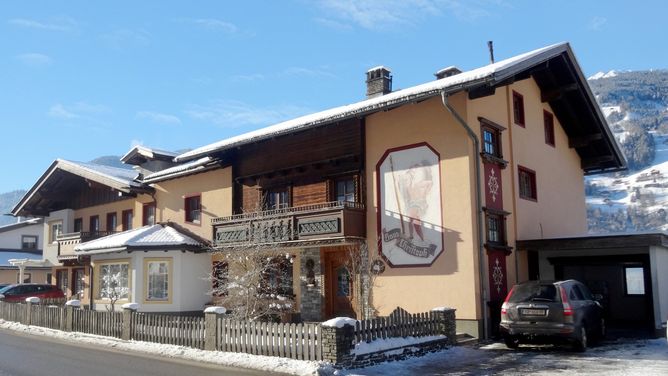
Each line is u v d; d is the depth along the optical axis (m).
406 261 17.81
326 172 20.42
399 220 18.14
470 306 16.22
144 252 23.73
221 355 13.55
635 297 21.47
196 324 14.81
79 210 34.03
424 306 17.19
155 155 28.97
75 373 11.85
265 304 18.77
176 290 23.67
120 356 14.29
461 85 15.57
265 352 13.12
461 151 16.94
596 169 25.72
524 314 13.97
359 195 19.23
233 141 21.75
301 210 20.09
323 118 18.38
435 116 17.66
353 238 18.44
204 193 25.31
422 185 17.72
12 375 11.62
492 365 12.33
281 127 20.98
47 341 17.53
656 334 16.20
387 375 11.48
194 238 25.33
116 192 31.27
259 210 22.06
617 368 11.61
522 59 16.78
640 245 16.34
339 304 19.81
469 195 16.59
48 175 32.97
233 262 20.19
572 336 13.48
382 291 18.23
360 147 19.36
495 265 17.17
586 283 22.36
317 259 20.33
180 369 12.28
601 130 23.16
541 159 21.23
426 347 13.77
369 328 12.69
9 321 23.23
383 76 22.95
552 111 22.75
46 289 31.73
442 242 17.05
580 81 21.14
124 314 16.98
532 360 12.81
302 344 12.42
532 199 20.11
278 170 21.77
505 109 19.20
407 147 18.22
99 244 24.64
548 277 19.67
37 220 45.22
